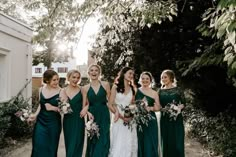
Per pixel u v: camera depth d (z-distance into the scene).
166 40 11.09
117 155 6.46
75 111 6.75
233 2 3.72
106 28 11.27
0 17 10.68
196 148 9.06
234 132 7.76
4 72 11.56
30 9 8.24
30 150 9.18
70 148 6.66
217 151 8.01
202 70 9.48
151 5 7.50
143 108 6.45
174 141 6.93
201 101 10.65
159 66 11.51
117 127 6.60
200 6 10.00
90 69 6.77
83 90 6.82
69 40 8.02
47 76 6.57
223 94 9.98
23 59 13.09
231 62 4.34
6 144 9.89
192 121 11.07
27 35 13.32
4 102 11.02
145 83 6.79
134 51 11.81
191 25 10.40
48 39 8.12
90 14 7.81
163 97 6.87
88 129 6.47
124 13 8.41
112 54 12.99
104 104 6.77
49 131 6.47
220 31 3.97
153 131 6.66
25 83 13.27
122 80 6.65
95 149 6.52
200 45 10.61
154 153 6.59
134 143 6.59
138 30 11.14
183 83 10.17
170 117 6.91
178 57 11.14
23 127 10.94
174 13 7.77
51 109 6.50
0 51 11.02
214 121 9.18
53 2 7.63
